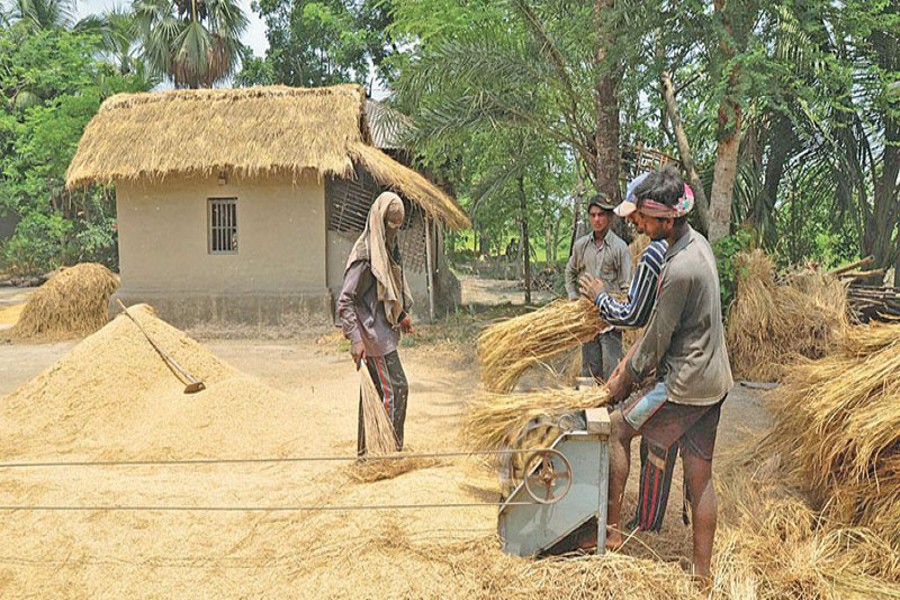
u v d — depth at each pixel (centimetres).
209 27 3014
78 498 407
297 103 1287
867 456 371
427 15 1508
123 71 2891
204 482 440
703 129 1165
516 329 419
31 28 2662
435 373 894
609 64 923
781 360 810
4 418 591
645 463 386
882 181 1321
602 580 317
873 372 399
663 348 321
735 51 795
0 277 2438
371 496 395
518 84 1062
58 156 2184
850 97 1106
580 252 607
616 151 1045
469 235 2814
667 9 868
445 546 339
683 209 315
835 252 1477
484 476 428
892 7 1167
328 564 334
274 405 584
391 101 1320
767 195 1292
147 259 1301
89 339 661
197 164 1212
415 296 1309
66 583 328
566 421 345
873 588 336
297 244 1279
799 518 385
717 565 336
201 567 339
